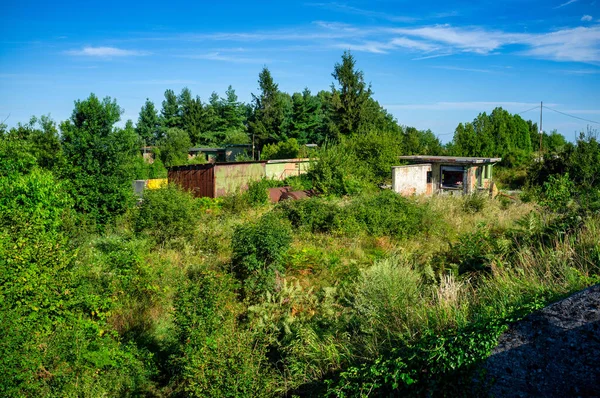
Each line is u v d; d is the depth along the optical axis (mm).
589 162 22859
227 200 20188
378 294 7133
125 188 15812
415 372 4793
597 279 5898
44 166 15086
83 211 15148
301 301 8836
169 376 7023
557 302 4812
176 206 13211
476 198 18000
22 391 5168
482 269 8766
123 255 9523
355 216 14633
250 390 5527
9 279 6082
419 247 12805
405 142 42219
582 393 3926
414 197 19031
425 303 6469
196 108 68188
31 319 5906
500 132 42656
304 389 5812
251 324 7719
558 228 8984
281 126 55906
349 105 43719
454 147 39500
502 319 4879
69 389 5547
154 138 69938
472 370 4500
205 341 6254
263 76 55750
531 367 4301
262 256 9664
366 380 5051
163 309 8844
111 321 8078
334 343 6543
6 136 14000
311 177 24000
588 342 4266
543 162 26094
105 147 15469
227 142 62406
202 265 10664
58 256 7191
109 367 6566
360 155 27594
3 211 8578
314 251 11414
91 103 15508
